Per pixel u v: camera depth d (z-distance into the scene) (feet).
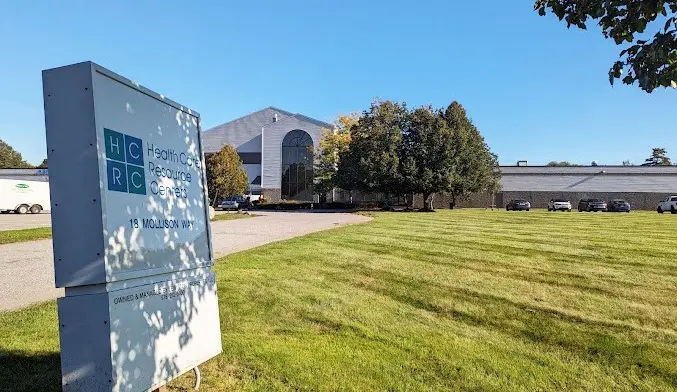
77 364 9.70
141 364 10.47
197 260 13.30
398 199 192.44
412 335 18.16
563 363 15.60
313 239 51.13
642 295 25.23
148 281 11.11
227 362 14.67
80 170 9.74
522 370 14.83
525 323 20.15
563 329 19.31
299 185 224.12
